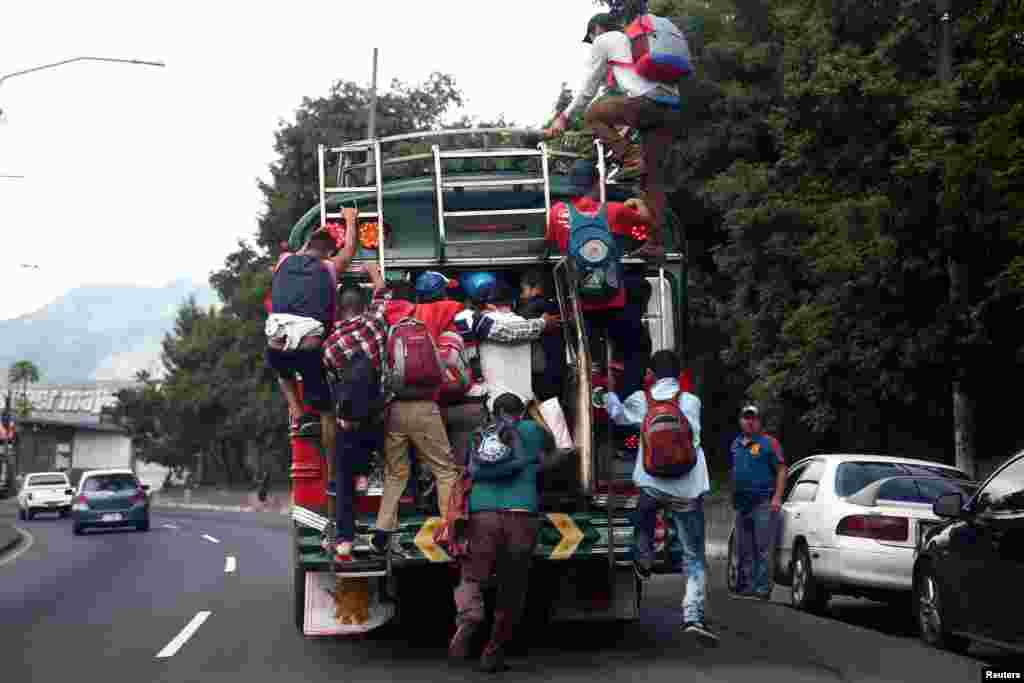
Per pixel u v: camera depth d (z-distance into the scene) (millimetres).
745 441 13547
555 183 10469
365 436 9070
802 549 13250
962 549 9727
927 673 8828
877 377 18812
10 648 10945
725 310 28578
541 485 9773
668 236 10289
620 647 10234
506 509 8688
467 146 36031
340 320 9445
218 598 15273
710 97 27734
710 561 21391
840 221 17703
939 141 15586
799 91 17984
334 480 9266
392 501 9039
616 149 10062
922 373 18234
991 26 15203
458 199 10250
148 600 15203
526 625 11625
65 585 17719
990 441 23953
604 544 9250
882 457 13391
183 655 10305
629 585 9977
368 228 10000
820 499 12938
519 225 10109
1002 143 14727
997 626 9094
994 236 15805
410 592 10508
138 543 28641
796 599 13383
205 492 68750
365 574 9094
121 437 118062
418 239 10164
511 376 9508
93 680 9078
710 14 27875
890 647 10281
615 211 9992
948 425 24516
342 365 8867
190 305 82250
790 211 19828
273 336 9086
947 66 16922
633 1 28797
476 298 9875
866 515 12000
